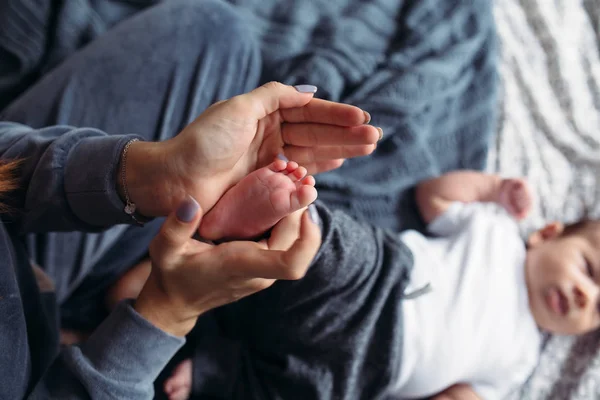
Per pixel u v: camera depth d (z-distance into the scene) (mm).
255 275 417
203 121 427
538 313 993
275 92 468
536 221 1130
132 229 768
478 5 1078
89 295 801
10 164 479
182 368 813
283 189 453
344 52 981
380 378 815
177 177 447
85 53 707
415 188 1056
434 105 1040
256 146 515
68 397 461
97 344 474
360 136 492
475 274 947
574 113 1188
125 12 878
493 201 1062
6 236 481
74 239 697
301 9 1005
